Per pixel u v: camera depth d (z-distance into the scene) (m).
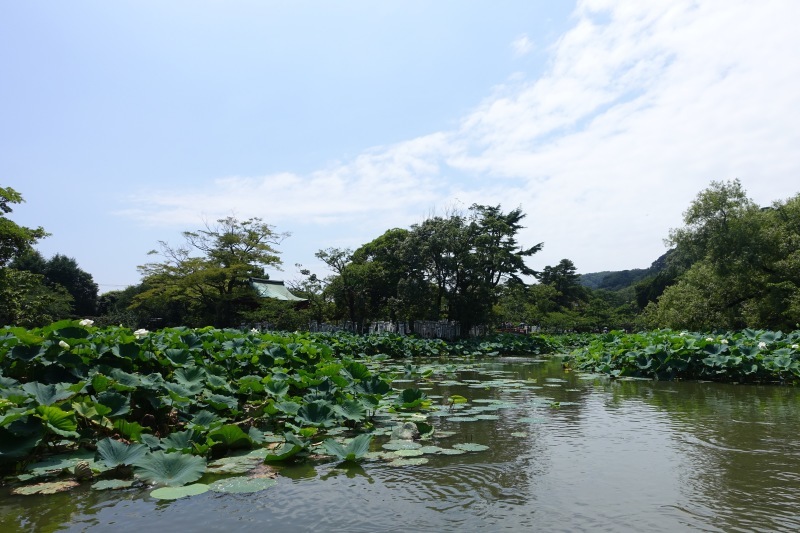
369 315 36.56
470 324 33.56
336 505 4.38
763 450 6.25
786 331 21.33
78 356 6.62
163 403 6.64
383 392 8.68
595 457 5.94
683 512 4.22
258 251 37.25
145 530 3.85
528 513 4.20
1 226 21.31
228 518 4.09
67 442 5.80
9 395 5.43
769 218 22.86
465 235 33.28
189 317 36.94
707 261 23.58
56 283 47.94
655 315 27.91
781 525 3.95
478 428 7.57
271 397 7.71
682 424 7.86
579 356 19.73
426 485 4.92
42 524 3.95
